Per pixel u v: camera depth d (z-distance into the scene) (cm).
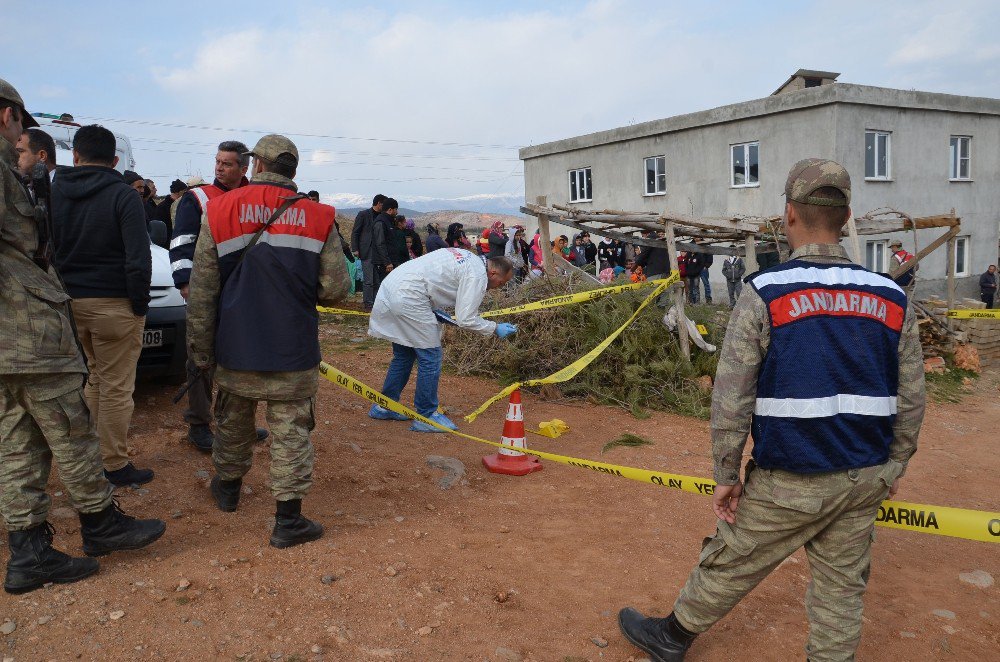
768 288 222
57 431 295
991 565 396
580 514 431
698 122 2139
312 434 534
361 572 337
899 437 230
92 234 375
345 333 992
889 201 1969
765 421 224
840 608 232
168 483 418
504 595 323
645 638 281
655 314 759
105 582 310
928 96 1986
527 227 2755
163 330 518
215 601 304
